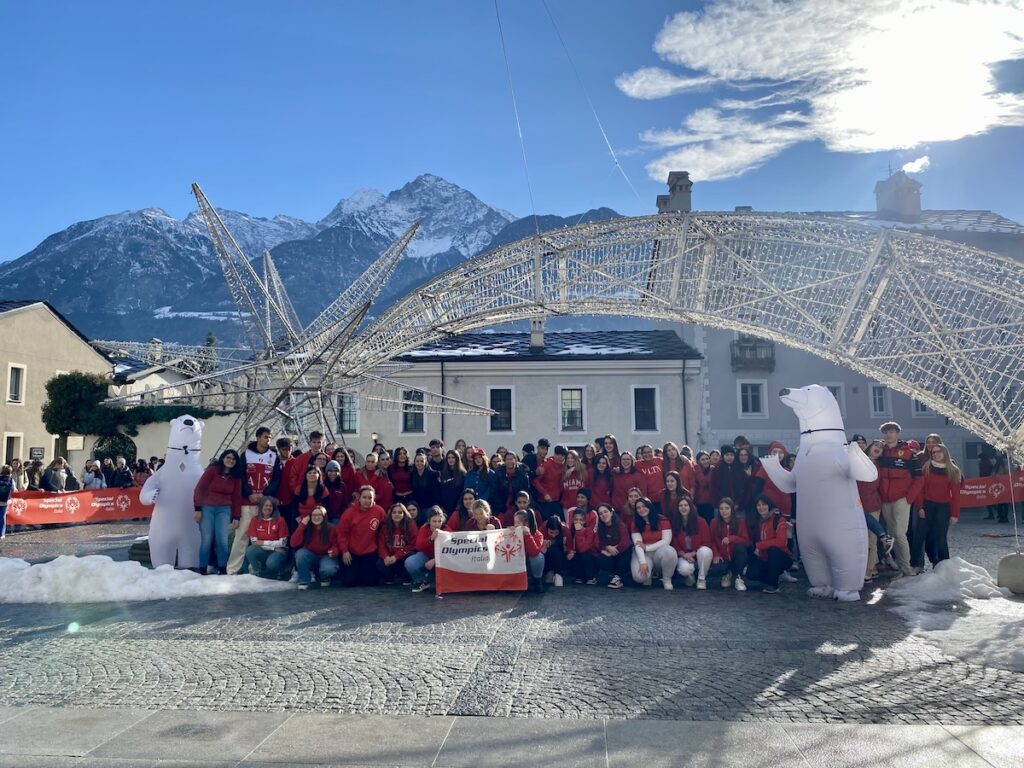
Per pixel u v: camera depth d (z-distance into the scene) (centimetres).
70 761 429
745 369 2866
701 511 1136
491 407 2903
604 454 1177
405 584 1024
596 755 433
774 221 1197
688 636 721
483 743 452
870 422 2888
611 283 1348
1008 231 2738
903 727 473
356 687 563
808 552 939
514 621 795
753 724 481
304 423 2317
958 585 931
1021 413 1114
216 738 462
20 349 2862
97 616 826
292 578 1029
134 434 2902
